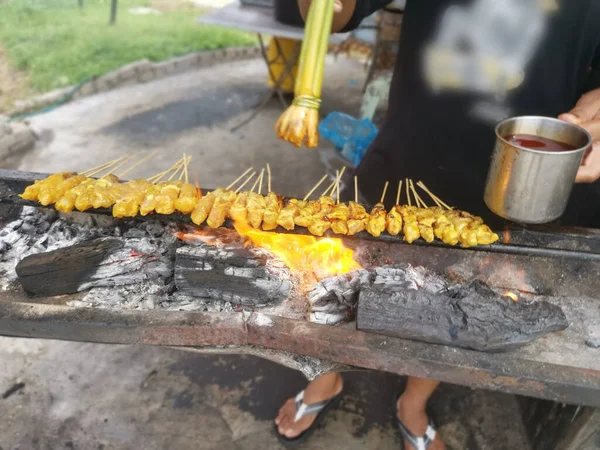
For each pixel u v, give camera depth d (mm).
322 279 2100
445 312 1764
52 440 2625
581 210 2752
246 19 5574
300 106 1686
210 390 2938
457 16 2209
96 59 7184
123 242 2111
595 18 2189
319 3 1651
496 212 1846
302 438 2699
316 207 2141
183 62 7703
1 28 7691
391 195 2701
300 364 1886
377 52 6496
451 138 2438
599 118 1979
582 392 1602
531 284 2123
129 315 1794
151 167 5254
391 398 2969
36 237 2291
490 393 3006
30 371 2938
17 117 5844
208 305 1987
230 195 2131
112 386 2904
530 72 2227
